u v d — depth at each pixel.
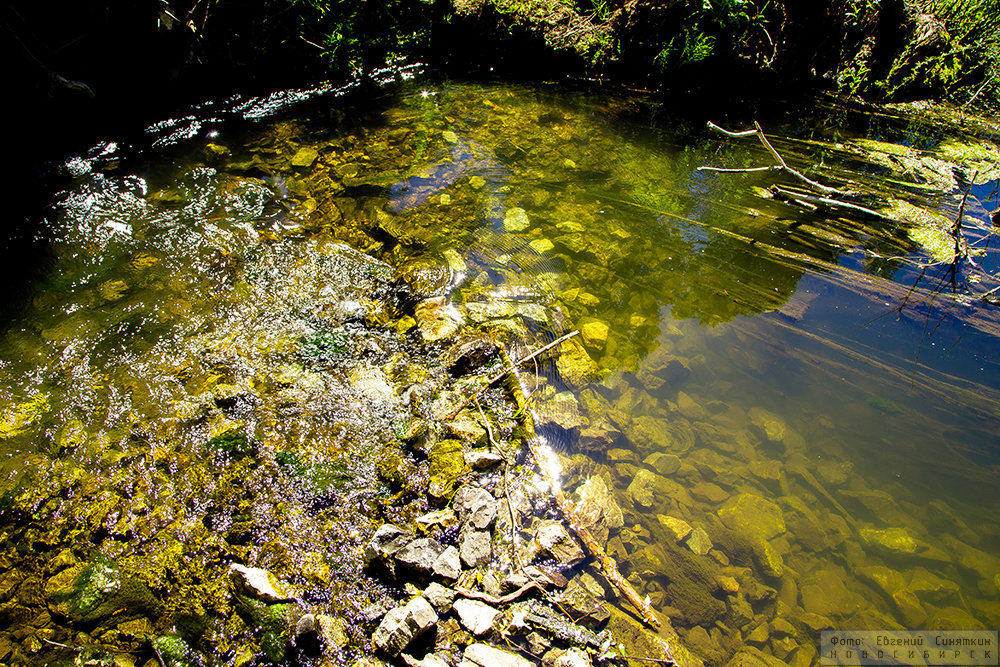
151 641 1.71
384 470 2.07
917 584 2.11
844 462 2.42
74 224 2.76
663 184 3.61
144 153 3.25
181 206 2.93
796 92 5.04
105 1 3.15
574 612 1.90
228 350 2.34
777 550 2.17
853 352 2.77
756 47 4.84
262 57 3.88
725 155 4.02
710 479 2.33
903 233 3.38
